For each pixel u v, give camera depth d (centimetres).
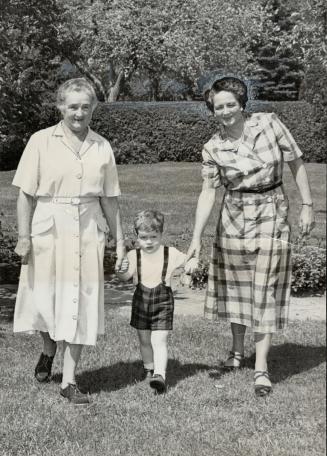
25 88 648
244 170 414
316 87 1474
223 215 433
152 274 421
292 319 582
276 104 1523
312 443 340
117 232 418
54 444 338
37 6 636
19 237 399
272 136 418
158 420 369
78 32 1373
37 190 397
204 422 367
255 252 422
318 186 1184
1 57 621
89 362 463
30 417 369
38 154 394
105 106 1574
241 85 414
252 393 410
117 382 427
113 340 510
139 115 1580
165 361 412
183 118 1606
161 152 1595
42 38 663
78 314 391
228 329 549
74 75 1538
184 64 1631
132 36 1641
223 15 1661
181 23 1661
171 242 853
